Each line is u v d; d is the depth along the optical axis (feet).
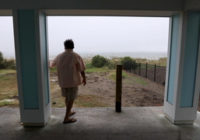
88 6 6.79
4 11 7.00
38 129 7.20
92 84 22.04
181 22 6.98
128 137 6.57
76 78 7.38
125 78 26.35
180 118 7.71
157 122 8.04
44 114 7.42
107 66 35.45
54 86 19.52
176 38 7.53
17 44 6.76
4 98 14.80
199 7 6.17
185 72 7.36
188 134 6.86
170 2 6.89
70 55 7.12
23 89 7.16
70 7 6.73
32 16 6.62
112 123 7.90
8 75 26.55
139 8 6.91
